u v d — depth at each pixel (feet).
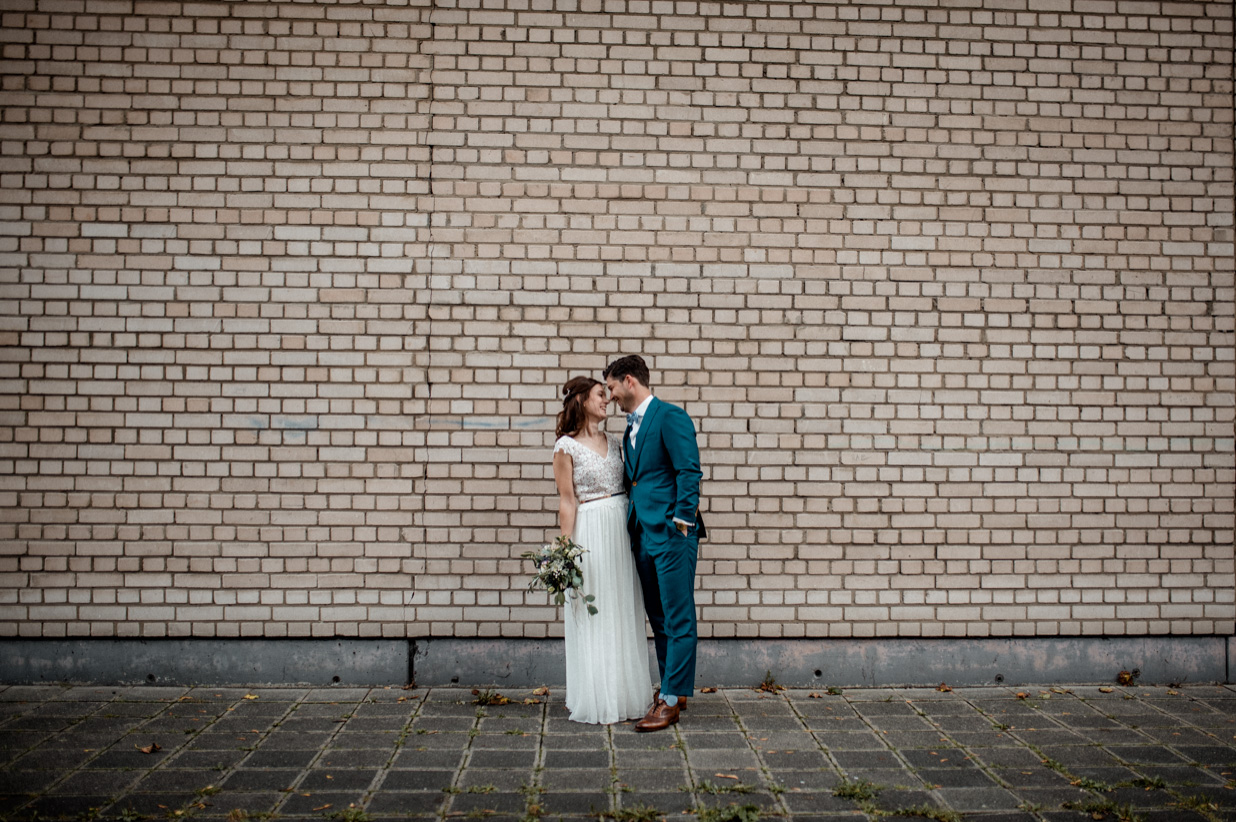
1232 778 12.44
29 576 16.31
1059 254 17.35
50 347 16.47
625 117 16.92
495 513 16.63
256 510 16.52
